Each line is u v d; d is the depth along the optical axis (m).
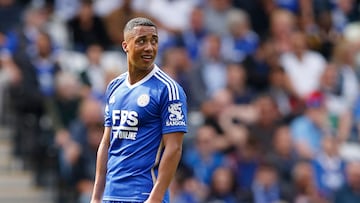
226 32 58.69
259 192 47.94
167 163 26.23
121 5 56.34
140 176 26.47
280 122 51.41
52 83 50.28
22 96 48.75
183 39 56.59
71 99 49.34
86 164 46.38
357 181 49.19
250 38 58.94
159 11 57.62
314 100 55.59
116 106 26.91
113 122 26.92
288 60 57.62
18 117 48.66
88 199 45.62
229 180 47.50
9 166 48.00
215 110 50.00
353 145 54.41
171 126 26.31
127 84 26.95
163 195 26.14
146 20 26.44
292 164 49.62
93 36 55.84
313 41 61.03
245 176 48.09
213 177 47.53
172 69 52.59
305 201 48.78
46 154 47.81
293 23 61.78
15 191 47.28
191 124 51.22
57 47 52.53
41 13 54.56
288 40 59.00
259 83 56.41
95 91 50.12
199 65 54.00
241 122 50.06
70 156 46.44
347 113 55.38
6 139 48.75
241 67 56.25
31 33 52.44
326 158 51.25
